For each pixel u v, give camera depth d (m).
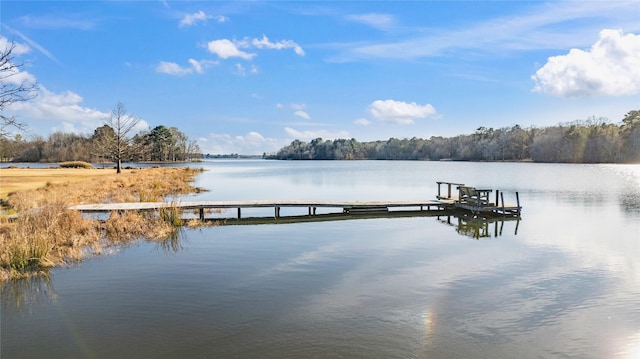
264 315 7.26
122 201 21.53
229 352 5.92
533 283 9.03
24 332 6.65
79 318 7.18
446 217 19.38
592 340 6.33
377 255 11.66
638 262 10.84
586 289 8.63
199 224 16.73
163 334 6.52
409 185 39.78
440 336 6.42
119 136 49.38
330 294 8.34
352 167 94.25
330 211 21.39
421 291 8.52
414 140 170.12
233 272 9.95
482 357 5.79
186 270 10.12
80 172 49.09
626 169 70.31
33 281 9.27
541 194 29.78
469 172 64.62
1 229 12.91
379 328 6.71
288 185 39.91
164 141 126.50
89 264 10.66
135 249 12.37
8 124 18.66
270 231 15.52
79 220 14.48
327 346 6.09
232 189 35.16
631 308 7.60
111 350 6.02
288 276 9.61
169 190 32.50
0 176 38.88
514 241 13.62
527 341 6.28
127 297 8.22
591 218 18.72
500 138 126.94
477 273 9.81
